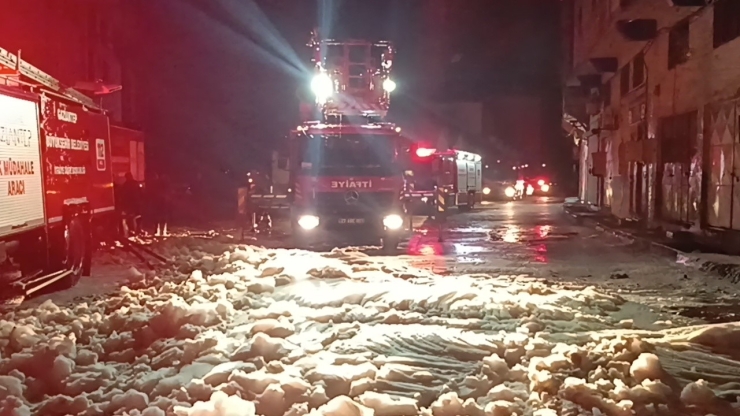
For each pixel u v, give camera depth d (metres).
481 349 7.11
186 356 6.93
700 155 19.14
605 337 7.55
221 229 25.75
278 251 14.41
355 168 18.66
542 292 10.61
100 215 15.70
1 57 10.68
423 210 26.88
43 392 6.32
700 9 19.02
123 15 34.81
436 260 16.28
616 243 20.22
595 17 28.52
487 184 52.81
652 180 23.41
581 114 40.84
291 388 5.77
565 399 5.51
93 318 8.92
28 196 10.89
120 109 36.06
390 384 6.14
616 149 30.75
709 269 13.71
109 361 7.37
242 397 5.72
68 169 13.19
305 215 18.66
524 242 20.81
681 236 18.45
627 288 12.08
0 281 9.98
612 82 31.70
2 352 7.52
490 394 5.74
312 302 9.54
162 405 5.62
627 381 5.98
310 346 7.20
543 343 7.01
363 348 7.20
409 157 19.42
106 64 33.38
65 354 7.02
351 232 18.73
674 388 5.89
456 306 9.10
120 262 16.09
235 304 9.45
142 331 7.94
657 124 23.06
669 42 21.84
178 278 12.03
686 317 9.58
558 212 36.91
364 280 11.22
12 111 10.37
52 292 12.36
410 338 7.49
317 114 24.94
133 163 25.33
